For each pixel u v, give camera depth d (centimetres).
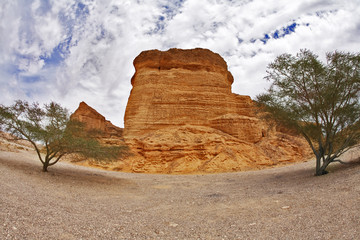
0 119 1614
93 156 1764
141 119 3791
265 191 1288
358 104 1605
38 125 1684
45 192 1079
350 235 548
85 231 623
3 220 587
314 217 705
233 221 761
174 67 4178
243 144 3591
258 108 1964
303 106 1702
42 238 535
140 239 605
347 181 1106
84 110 4869
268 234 615
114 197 1237
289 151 3831
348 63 1595
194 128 3594
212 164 3086
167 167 3089
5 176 1184
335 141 1659
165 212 934
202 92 4006
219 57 4456
